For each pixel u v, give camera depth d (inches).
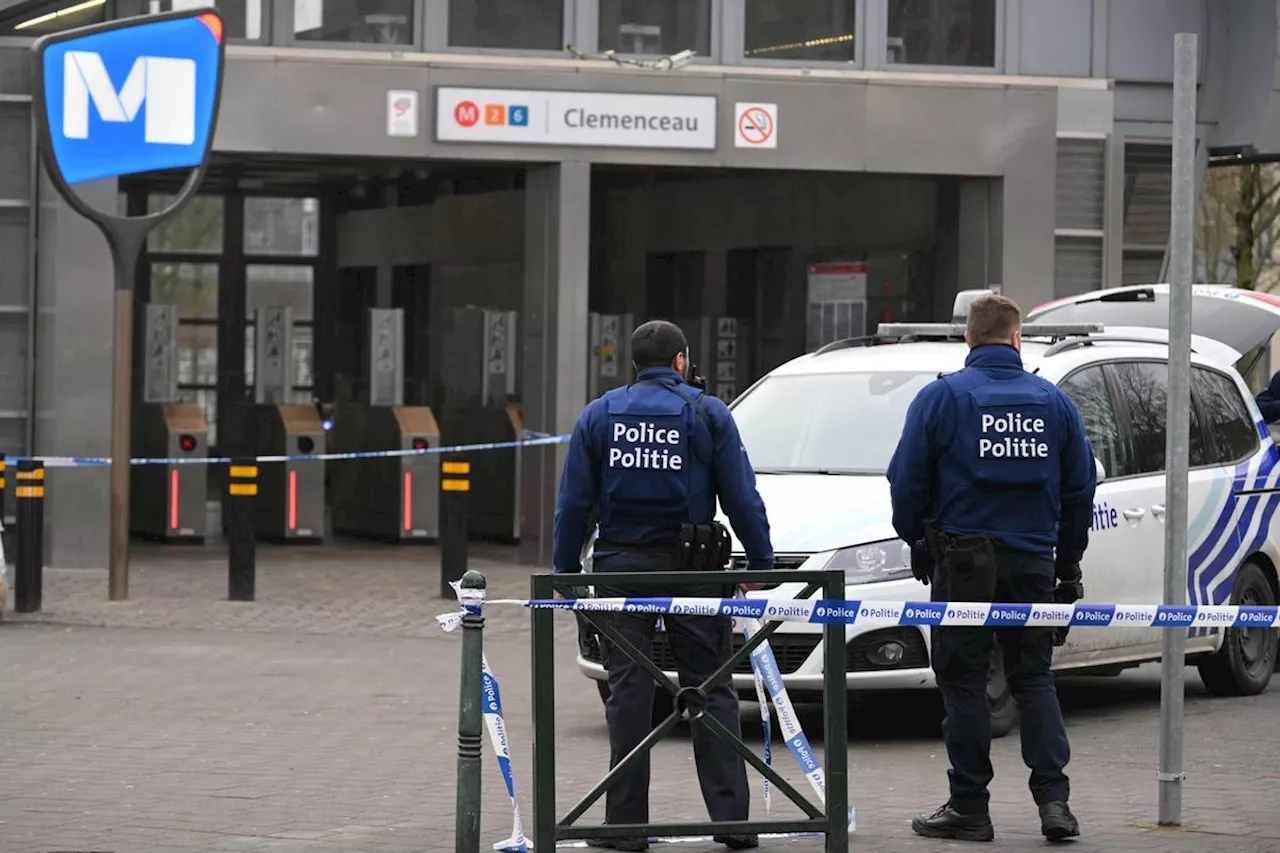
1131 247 1640.0
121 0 1497.3
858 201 1711.4
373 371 1753.2
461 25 1534.2
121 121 1245.1
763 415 844.0
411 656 1030.4
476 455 1768.0
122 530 1261.1
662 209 1859.0
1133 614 534.9
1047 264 1598.2
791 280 1768.0
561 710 851.4
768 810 553.0
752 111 1546.5
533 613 502.6
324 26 1514.5
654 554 557.9
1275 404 1073.5
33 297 1464.1
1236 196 2263.8
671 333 569.6
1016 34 1608.0
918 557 582.9
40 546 1188.5
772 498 770.8
